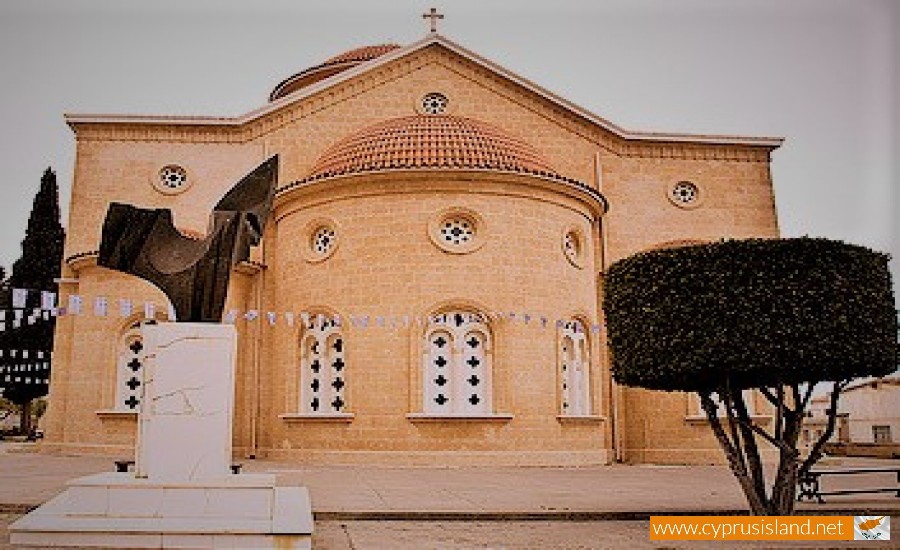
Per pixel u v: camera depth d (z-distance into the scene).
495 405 19.36
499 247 20.27
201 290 10.40
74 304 14.43
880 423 45.59
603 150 26.23
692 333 11.17
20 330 37.41
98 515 8.79
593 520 11.72
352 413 19.53
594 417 20.72
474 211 20.34
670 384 12.16
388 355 19.62
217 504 9.02
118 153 24.81
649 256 12.01
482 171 20.28
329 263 20.81
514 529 10.81
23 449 25.91
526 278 20.33
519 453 19.27
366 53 31.95
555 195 21.38
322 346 20.55
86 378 21.45
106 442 21.02
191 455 9.46
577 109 25.95
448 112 25.64
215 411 9.62
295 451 20.22
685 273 11.45
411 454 19.00
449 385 19.61
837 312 10.88
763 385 12.24
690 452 23.36
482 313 19.80
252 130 25.16
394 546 9.39
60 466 18.23
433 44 25.92
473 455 19.00
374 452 19.19
